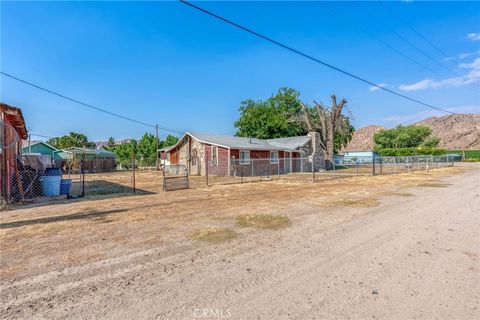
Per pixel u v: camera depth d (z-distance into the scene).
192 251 4.69
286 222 6.62
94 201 10.26
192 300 3.11
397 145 77.62
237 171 24.58
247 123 41.41
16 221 7.06
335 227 6.18
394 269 3.92
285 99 42.62
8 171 9.86
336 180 18.33
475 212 7.75
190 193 12.43
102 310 2.92
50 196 11.24
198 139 26.58
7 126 9.90
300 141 31.66
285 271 3.87
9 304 3.05
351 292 3.27
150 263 4.18
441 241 5.17
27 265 4.14
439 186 14.05
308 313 2.84
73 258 4.41
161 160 40.47
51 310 2.92
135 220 6.98
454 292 3.25
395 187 13.76
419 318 2.74
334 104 37.56
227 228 6.11
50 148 35.22
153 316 2.80
